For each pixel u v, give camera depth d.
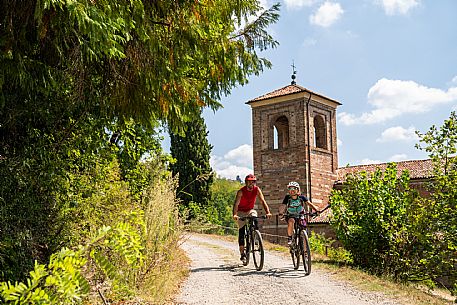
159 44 5.62
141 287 6.82
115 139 12.43
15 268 5.08
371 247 12.45
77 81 6.06
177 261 9.18
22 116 5.89
